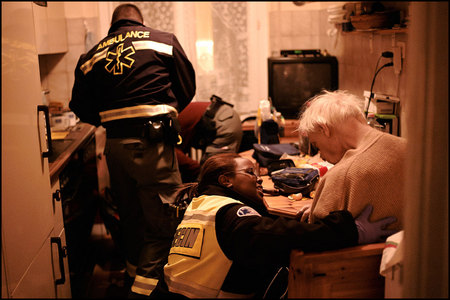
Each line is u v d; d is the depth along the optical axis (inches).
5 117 59.9
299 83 149.9
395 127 104.7
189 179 135.0
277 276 76.4
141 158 103.7
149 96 103.7
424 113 51.5
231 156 72.1
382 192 64.0
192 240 63.8
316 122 71.5
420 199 52.3
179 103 113.3
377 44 118.3
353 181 64.3
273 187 95.6
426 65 51.1
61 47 152.3
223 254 62.0
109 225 137.6
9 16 62.8
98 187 155.3
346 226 60.1
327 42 162.4
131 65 103.7
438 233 52.3
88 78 107.5
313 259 58.3
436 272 52.8
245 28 168.4
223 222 62.3
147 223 108.2
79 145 118.3
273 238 58.6
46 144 79.4
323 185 68.1
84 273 122.4
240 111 172.7
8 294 59.1
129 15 111.4
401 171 64.6
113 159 106.5
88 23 161.0
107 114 105.6
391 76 109.9
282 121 133.9
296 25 169.9
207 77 170.7
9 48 62.2
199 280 62.7
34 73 74.3
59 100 162.6
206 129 138.2
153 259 107.3
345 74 144.9
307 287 58.8
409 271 53.0
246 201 70.1
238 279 62.4
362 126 70.7
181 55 108.5
